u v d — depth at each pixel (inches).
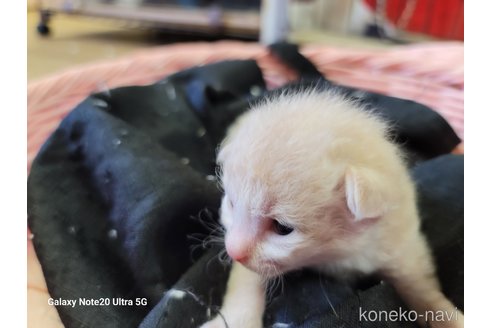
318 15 26.7
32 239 9.0
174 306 8.2
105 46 26.5
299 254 7.4
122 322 8.5
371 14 24.6
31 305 8.7
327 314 7.7
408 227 8.3
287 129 7.4
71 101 12.1
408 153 10.5
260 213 7.3
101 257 9.0
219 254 8.9
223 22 26.3
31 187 9.3
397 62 13.9
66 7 28.6
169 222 9.0
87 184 9.7
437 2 21.5
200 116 11.6
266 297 8.4
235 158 7.5
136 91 11.2
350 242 7.6
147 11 27.9
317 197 7.2
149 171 9.2
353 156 7.4
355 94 10.9
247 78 12.8
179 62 14.1
